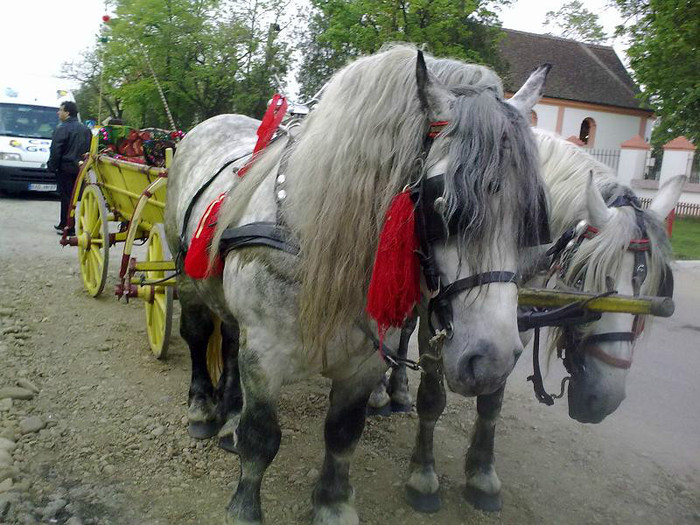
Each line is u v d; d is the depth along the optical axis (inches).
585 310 99.0
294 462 131.2
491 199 69.0
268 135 109.3
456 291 71.5
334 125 84.8
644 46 622.2
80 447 129.7
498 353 69.1
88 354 179.0
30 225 368.2
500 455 142.8
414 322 116.8
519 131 72.0
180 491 117.3
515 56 1041.5
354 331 89.0
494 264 70.1
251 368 92.7
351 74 86.7
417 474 119.4
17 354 173.9
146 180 185.5
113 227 319.3
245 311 93.5
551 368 199.6
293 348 91.2
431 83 73.2
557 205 116.6
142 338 194.2
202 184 124.4
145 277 167.8
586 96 1040.8
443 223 70.7
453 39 600.7
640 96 682.8
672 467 140.3
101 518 107.1
